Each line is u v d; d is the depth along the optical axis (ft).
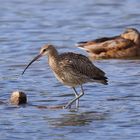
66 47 78.69
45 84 61.46
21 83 61.87
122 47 75.10
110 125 49.14
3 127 48.91
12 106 54.44
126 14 96.48
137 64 70.54
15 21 92.38
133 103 54.85
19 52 75.66
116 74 65.05
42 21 92.38
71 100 55.01
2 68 68.08
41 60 71.61
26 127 48.91
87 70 55.57
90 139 45.88
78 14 96.58
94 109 53.57
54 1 105.60
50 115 52.19
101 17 94.89
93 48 75.20
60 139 45.91
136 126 48.67
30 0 106.11
